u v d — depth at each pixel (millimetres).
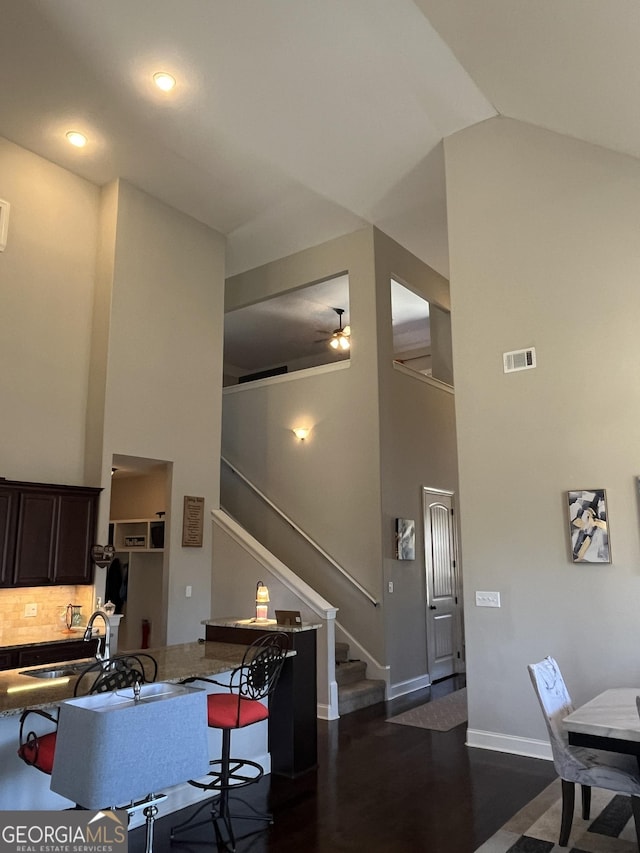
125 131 5672
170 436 6574
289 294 8641
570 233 4809
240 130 5633
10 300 5664
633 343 4445
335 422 7367
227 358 12070
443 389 8445
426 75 4801
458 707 6051
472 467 5000
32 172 5977
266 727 4172
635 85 3738
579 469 4539
